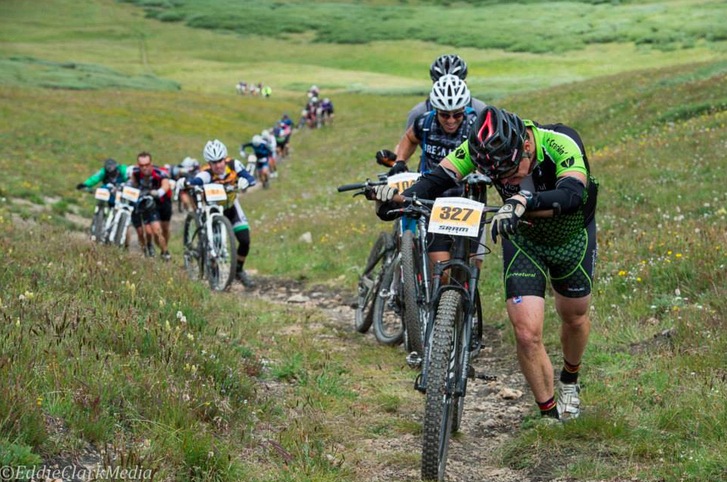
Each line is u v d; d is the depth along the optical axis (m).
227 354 5.93
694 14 135.00
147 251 13.44
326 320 8.45
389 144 35.94
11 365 4.43
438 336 4.35
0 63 75.88
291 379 6.11
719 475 4.02
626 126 21.73
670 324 6.50
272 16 163.75
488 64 106.25
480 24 150.62
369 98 71.06
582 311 4.93
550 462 4.56
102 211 14.54
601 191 12.26
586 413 5.00
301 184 27.20
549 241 4.67
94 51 117.50
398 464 4.64
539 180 4.60
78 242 10.17
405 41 136.50
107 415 4.30
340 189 5.02
